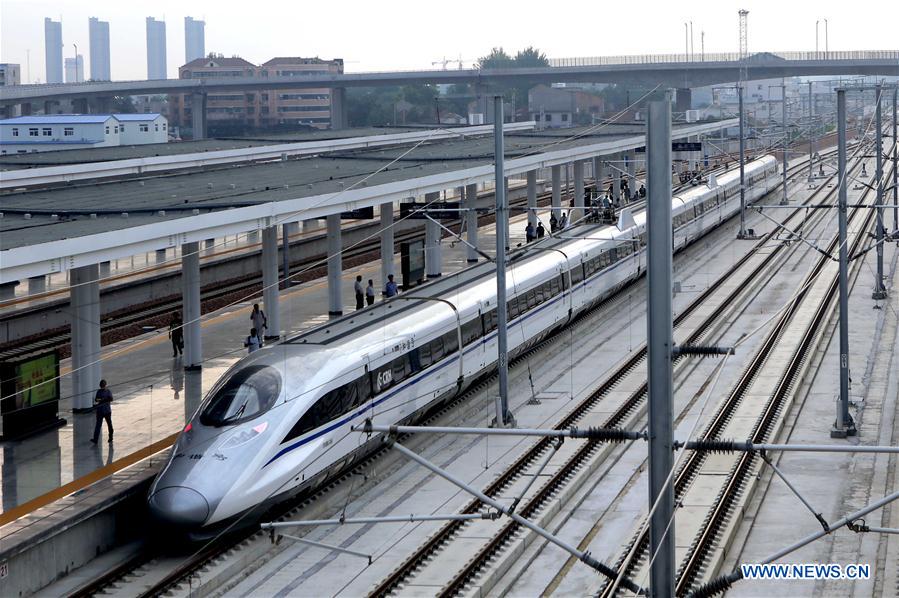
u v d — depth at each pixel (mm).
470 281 36156
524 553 22594
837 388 36219
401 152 59344
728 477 26953
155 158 54312
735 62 123750
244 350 38438
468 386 34594
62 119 107500
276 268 40469
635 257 53000
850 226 77625
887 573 21219
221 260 54844
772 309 50156
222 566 21750
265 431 23641
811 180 101250
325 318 44125
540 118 157000
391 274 46750
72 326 30797
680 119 121250
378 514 24781
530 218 65000
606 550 22641
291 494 24078
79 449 26844
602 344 42688
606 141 65188
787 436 30859
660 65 126000
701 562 21766
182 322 37750
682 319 47125
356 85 139250
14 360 27859
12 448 27047
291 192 35781
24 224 29047
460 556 22078
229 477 22625
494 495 25688
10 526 21062
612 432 14648
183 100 188625
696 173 81375
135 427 28797
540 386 36438
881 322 46844
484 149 59219
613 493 26266
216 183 40125
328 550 22812
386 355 28359
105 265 56906
